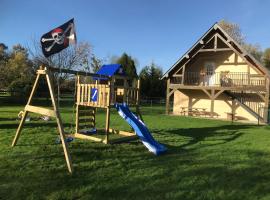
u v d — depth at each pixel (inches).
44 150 340.2
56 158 308.8
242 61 976.9
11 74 1589.6
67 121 616.1
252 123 815.7
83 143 391.9
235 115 971.9
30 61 1598.2
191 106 1056.8
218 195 229.6
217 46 995.3
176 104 1078.4
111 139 404.5
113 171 276.1
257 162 331.9
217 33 943.7
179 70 1027.3
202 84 1034.1
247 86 888.3
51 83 322.3
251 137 515.5
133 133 457.4
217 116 1005.8
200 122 748.6
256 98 949.2
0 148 343.0
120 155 337.4
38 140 393.1
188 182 255.0
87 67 1628.9
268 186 253.1
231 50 973.2
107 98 407.8
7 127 490.6
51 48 450.6
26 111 354.3
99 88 419.8
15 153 322.7
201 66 1043.3
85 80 607.8
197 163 318.3
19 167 274.5
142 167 293.7
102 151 350.9
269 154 375.9
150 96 1755.7
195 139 469.7
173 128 587.5
